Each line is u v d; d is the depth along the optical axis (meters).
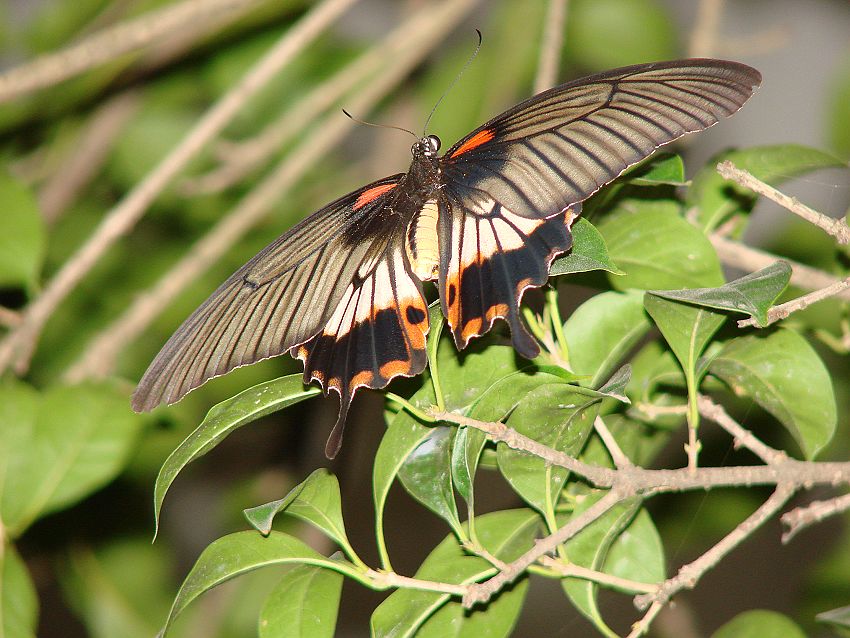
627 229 1.31
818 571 1.43
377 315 1.30
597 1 1.50
